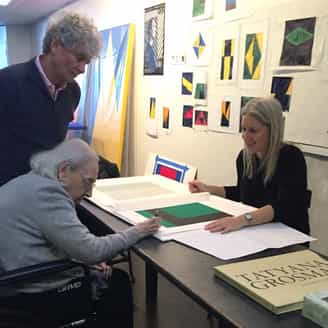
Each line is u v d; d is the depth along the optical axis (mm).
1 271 1290
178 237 1315
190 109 2938
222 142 2637
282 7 2096
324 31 1886
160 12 3225
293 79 2064
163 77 3268
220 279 1030
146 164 3623
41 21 7363
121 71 3891
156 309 2391
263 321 843
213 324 2213
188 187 1949
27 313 1250
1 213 1313
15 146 1756
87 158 1380
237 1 2396
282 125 1597
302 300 886
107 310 1494
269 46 2199
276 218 1462
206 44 2695
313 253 1160
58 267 1281
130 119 3932
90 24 1722
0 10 6293
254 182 1726
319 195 2008
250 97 2359
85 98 4953
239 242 1278
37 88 1752
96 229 1627
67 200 1340
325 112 1916
